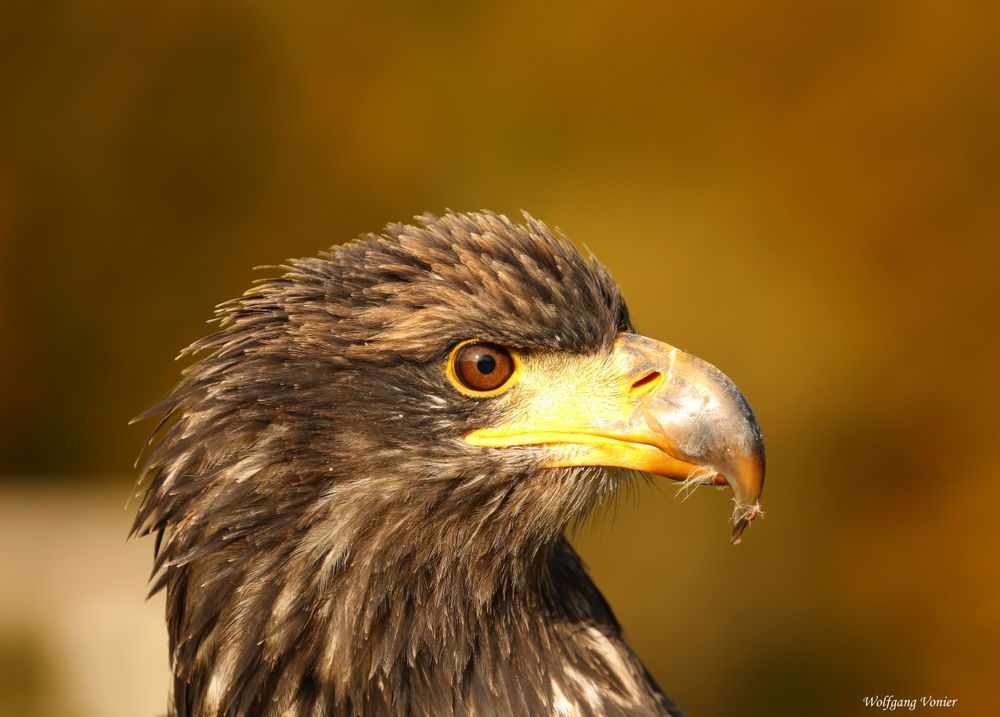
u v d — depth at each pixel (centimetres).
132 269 1855
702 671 1641
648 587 1641
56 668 904
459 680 420
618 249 1752
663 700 478
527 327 420
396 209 1838
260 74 1853
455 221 440
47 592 962
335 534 406
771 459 1717
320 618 407
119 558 1058
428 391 414
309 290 419
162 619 925
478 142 1828
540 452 423
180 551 411
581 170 1811
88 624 920
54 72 1839
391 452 410
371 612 408
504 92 1842
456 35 1856
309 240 1845
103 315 1858
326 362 407
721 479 425
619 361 432
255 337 417
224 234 1853
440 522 417
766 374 1725
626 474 445
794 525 1716
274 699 408
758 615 1670
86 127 1845
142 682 904
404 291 414
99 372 1864
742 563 1673
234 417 407
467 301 416
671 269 1742
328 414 405
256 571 404
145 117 1845
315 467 405
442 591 419
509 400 422
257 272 1839
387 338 410
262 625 405
